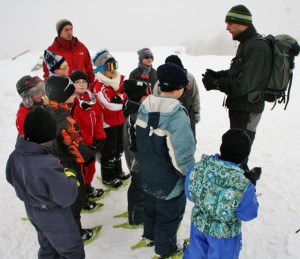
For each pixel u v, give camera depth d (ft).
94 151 10.03
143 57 12.71
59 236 7.15
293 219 9.87
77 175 8.56
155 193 7.72
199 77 32.58
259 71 8.87
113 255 9.12
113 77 11.09
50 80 7.70
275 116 19.15
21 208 11.86
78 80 9.37
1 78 36.94
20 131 10.07
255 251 8.84
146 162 7.41
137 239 9.75
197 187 6.31
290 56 9.26
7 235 10.35
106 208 11.33
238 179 5.86
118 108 10.89
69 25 13.00
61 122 7.78
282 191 11.37
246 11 9.20
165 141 6.95
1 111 24.07
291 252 8.55
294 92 24.16
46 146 6.39
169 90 7.08
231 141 6.04
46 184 6.28
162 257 8.48
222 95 25.29
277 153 14.29
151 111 7.02
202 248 6.70
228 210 5.93
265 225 9.77
